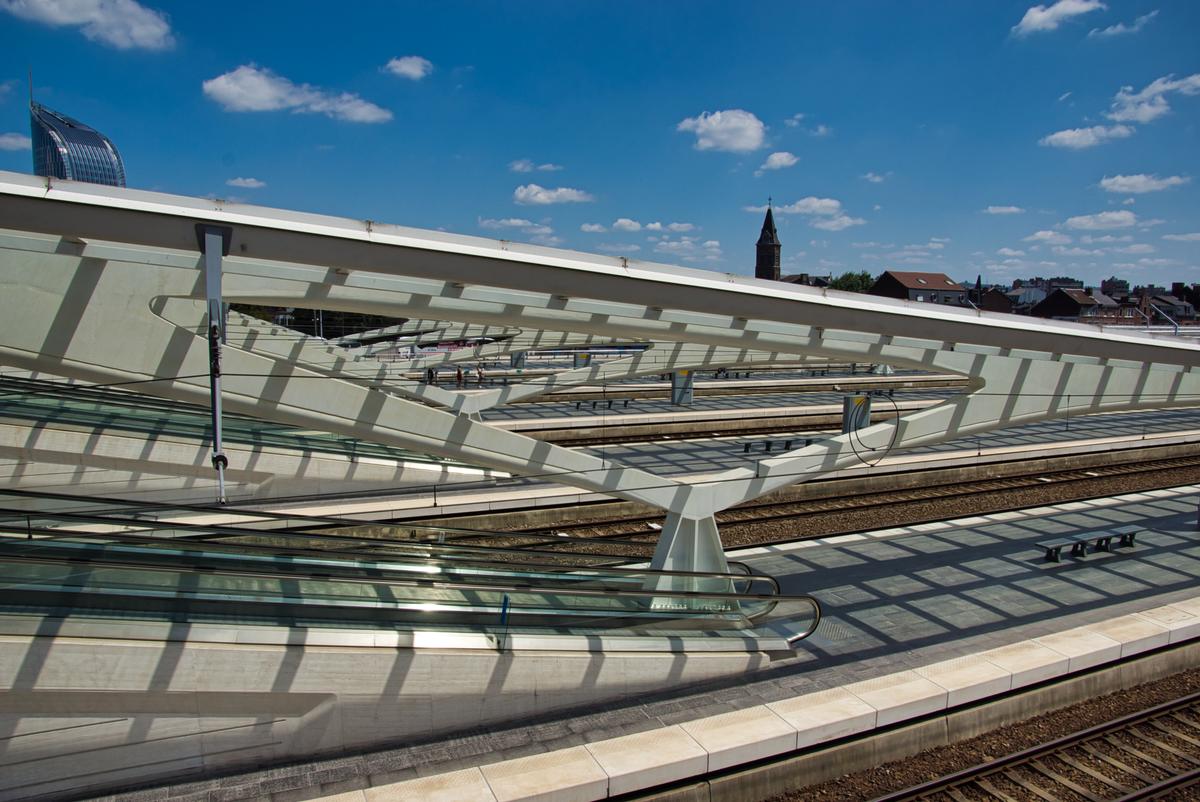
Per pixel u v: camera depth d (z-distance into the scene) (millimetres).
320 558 10055
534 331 25188
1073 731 9414
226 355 7883
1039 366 11430
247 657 7629
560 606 9914
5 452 15328
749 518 17734
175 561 9164
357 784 7641
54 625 7254
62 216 7016
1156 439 26672
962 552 14648
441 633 8578
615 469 10617
